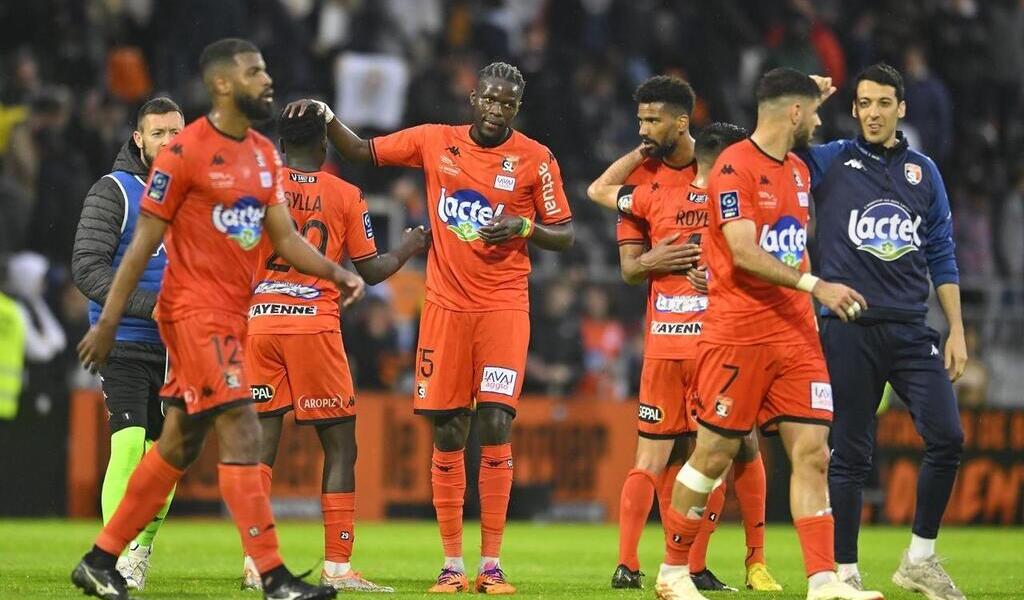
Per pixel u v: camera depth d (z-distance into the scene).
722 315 24.80
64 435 52.03
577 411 55.50
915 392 28.14
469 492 54.94
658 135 29.64
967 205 66.88
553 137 69.06
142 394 29.36
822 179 28.67
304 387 29.50
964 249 66.50
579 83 71.62
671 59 72.31
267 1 69.31
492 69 29.34
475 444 55.06
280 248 23.95
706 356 24.94
